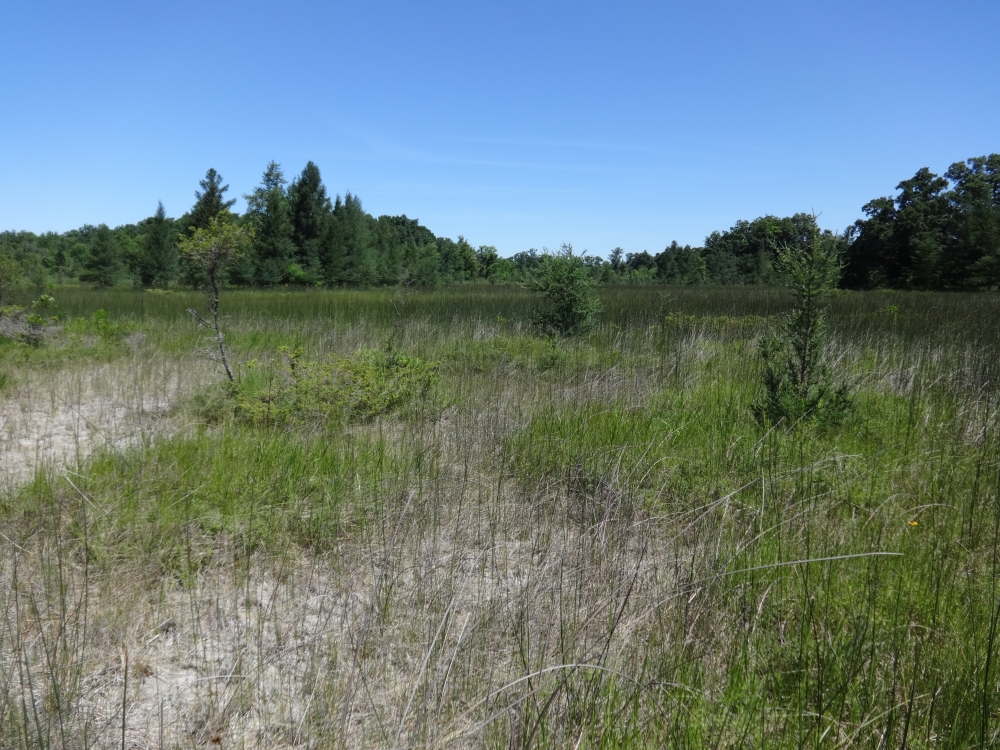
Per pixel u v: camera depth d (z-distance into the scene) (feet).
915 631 9.69
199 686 8.99
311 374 22.43
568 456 16.92
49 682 8.72
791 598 10.44
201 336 40.45
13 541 12.34
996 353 31.76
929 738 7.69
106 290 99.40
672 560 11.75
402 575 11.56
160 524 13.21
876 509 13.19
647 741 7.65
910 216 146.20
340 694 8.54
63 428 21.15
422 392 23.43
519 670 8.74
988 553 11.78
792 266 20.76
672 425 19.72
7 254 43.57
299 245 131.54
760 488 14.44
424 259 132.87
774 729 7.88
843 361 29.81
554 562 11.42
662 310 55.88
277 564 12.34
